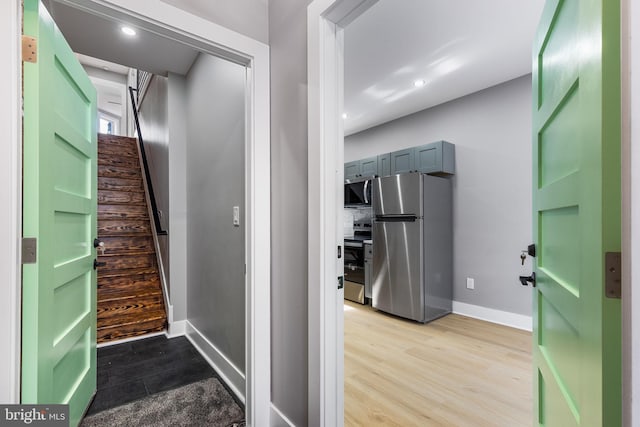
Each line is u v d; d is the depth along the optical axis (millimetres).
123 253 3279
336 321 1325
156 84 3527
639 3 507
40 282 1133
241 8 1546
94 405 1800
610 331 559
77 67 1542
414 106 3812
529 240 3033
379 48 2557
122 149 4496
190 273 2846
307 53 1359
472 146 3453
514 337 2859
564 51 831
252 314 1571
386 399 1881
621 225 543
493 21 2205
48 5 1882
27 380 1092
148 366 2283
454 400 1874
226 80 2121
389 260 3543
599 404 580
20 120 1029
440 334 2945
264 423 1582
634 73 512
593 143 608
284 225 1528
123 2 1205
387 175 4098
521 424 1657
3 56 965
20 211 1034
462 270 3533
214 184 2332
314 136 1306
